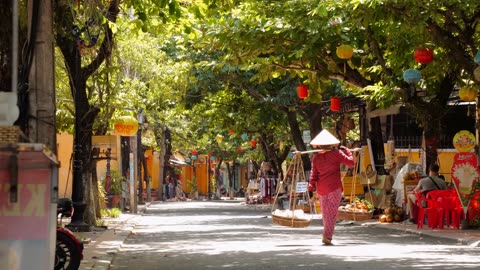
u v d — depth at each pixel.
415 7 16.78
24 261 5.76
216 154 71.00
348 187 28.45
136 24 15.56
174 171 75.31
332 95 32.59
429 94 22.98
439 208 20.44
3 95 6.38
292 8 20.27
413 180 23.88
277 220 17.30
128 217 30.42
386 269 11.78
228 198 79.62
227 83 34.81
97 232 20.59
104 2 16.42
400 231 20.86
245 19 21.03
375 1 15.45
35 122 9.55
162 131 60.19
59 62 22.19
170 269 12.40
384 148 29.69
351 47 19.81
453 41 18.73
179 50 32.69
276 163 47.56
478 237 17.36
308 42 20.36
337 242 17.11
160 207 48.81
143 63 26.69
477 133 20.77
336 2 17.75
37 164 5.77
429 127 22.73
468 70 18.81
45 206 5.78
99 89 21.17
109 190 37.41
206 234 20.64
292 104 34.19
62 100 23.72
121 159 39.81
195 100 36.91
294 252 14.64
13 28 7.68
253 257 13.86
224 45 21.16
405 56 20.84
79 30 16.23
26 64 9.61
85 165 21.62
